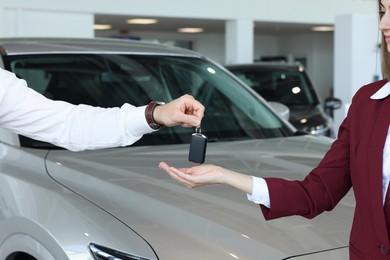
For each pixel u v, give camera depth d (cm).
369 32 1179
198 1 1313
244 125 367
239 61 1395
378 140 155
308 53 2236
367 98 163
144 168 270
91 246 210
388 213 153
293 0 1466
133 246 202
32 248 235
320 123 709
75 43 388
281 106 432
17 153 290
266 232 207
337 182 172
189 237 205
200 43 2084
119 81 371
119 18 1334
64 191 241
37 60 352
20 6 1059
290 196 171
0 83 192
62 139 199
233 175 173
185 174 173
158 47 419
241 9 1384
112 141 200
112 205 228
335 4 1513
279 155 307
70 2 1115
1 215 259
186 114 193
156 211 222
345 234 209
